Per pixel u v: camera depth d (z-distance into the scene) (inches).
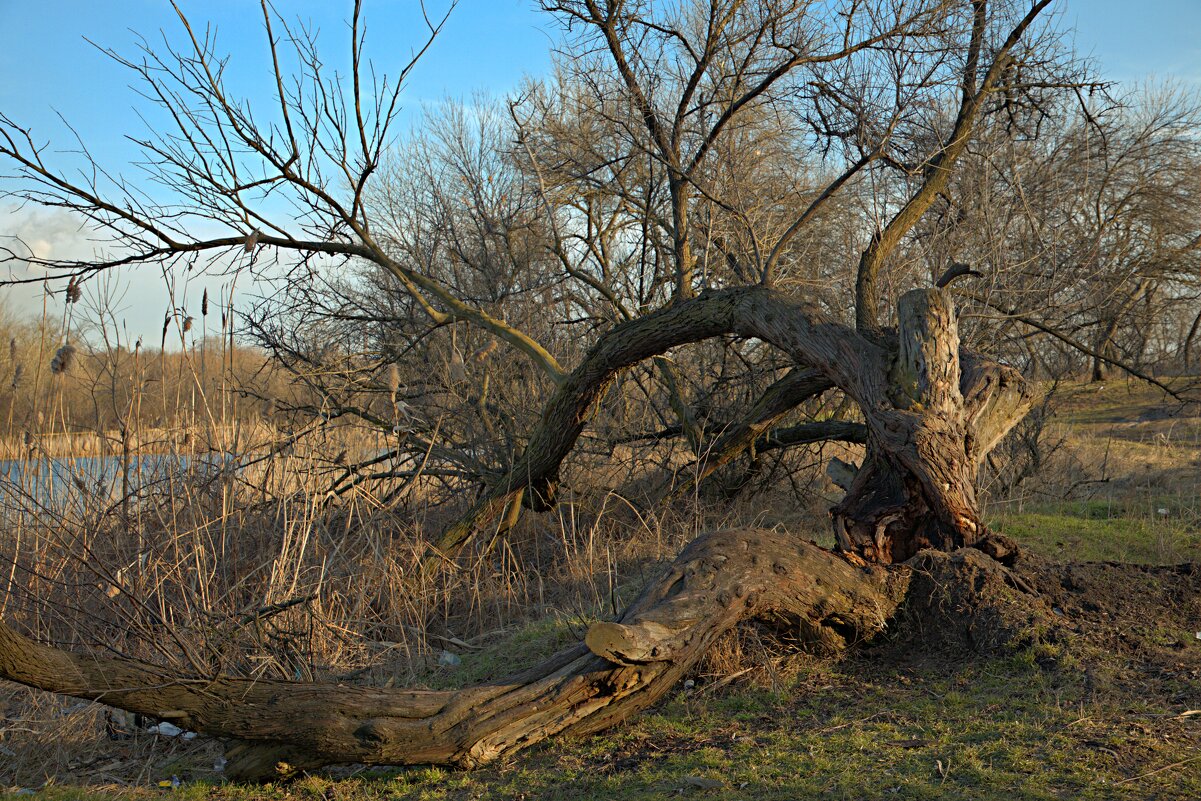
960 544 218.8
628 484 409.1
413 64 268.4
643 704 178.4
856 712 176.1
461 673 236.8
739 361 400.2
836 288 378.3
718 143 372.2
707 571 190.7
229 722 161.9
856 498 230.7
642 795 145.6
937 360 216.8
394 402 293.7
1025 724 159.3
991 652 194.4
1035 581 213.6
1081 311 370.9
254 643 230.7
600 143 397.4
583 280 397.1
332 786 166.7
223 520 255.3
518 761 168.2
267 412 346.0
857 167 300.8
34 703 216.5
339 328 420.8
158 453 281.9
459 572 327.0
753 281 350.0
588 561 318.7
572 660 179.3
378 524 319.3
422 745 162.1
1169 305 621.9
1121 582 218.8
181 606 225.6
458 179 454.9
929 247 357.1
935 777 141.6
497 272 418.3
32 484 271.9
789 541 206.4
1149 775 135.2
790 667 202.8
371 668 246.8
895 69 306.2
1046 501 390.3
